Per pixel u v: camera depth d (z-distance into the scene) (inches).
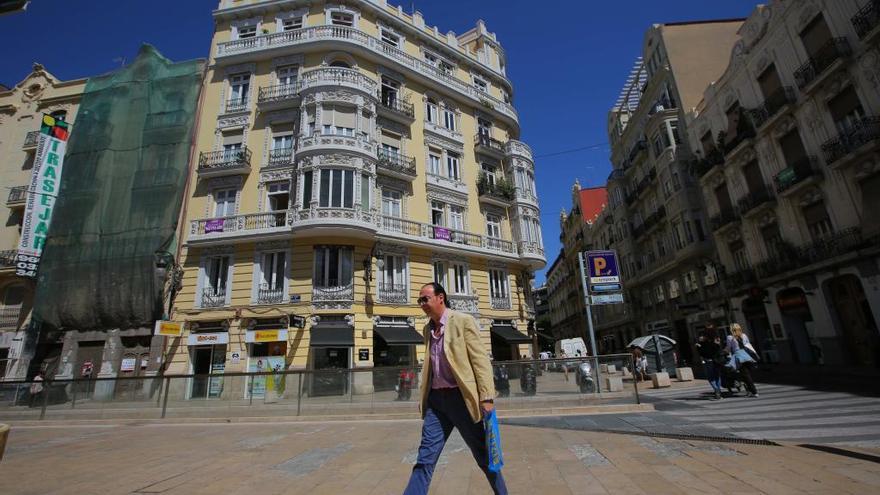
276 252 721.0
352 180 735.1
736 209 866.1
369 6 910.4
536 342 957.2
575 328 2181.3
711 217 954.1
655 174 1154.0
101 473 193.2
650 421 288.5
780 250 744.3
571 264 2215.8
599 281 478.6
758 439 207.8
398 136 869.8
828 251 642.8
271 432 329.4
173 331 666.2
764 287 790.5
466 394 109.0
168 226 757.3
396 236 754.8
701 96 1066.7
